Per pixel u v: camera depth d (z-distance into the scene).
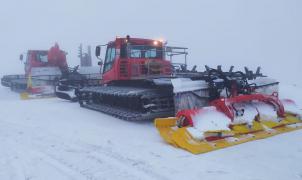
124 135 7.03
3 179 4.64
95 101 11.70
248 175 4.46
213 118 5.97
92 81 14.45
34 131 7.68
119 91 8.49
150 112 7.99
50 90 16.45
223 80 7.26
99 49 10.21
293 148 5.59
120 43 9.49
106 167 4.98
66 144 6.36
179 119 6.29
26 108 12.11
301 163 4.89
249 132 6.29
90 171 4.84
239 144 5.84
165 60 9.83
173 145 5.98
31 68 17.06
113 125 8.26
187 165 4.91
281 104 7.05
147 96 7.92
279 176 4.41
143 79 8.48
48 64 17.53
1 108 12.27
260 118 6.62
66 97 14.49
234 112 6.23
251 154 5.32
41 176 4.71
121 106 9.77
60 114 10.41
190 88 7.18
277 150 5.50
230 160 5.07
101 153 5.68
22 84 18.53
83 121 8.95
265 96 6.88
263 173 4.53
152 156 5.41
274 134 6.36
